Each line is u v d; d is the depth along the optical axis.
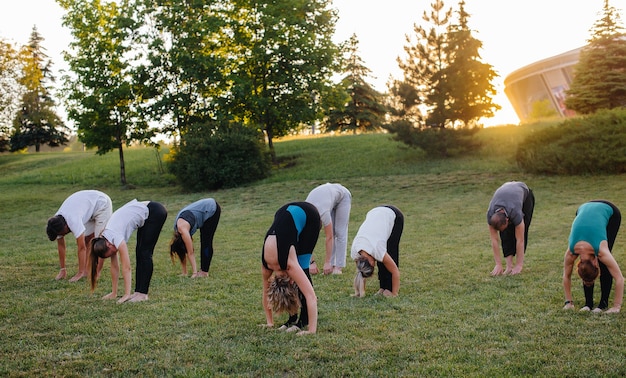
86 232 8.59
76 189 28.66
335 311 6.20
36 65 27.72
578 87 31.80
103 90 27.09
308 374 4.32
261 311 6.36
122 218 6.84
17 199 25.11
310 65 28.19
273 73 28.70
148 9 28.42
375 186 21.58
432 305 6.38
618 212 6.18
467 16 24.66
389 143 32.59
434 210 15.94
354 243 6.74
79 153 46.56
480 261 9.06
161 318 6.07
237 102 28.53
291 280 5.27
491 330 5.34
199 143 25.02
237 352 4.87
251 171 25.56
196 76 27.22
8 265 9.76
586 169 19.12
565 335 5.11
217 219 8.63
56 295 7.31
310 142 38.41
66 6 28.22
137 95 28.77
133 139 28.91
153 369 4.52
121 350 5.00
